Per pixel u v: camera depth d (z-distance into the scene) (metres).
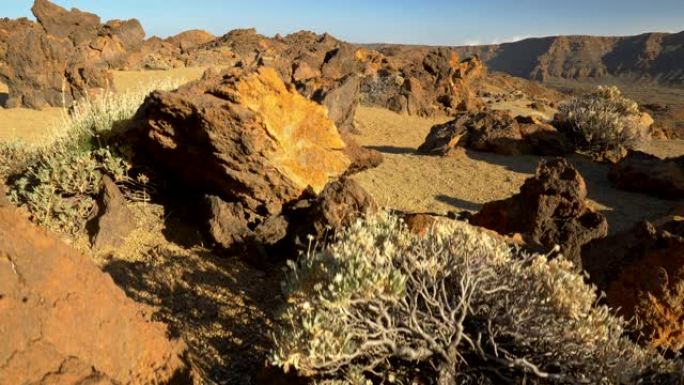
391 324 3.61
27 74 19.09
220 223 6.38
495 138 13.47
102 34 38.25
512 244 5.49
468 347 3.83
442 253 4.06
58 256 2.79
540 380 3.58
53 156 7.54
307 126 7.22
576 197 6.54
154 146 7.02
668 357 4.18
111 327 2.94
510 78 66.94
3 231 2.55
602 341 3.57
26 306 2.49
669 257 4.36
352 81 15.22
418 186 10.25
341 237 4.29
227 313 5.02
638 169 10.58
